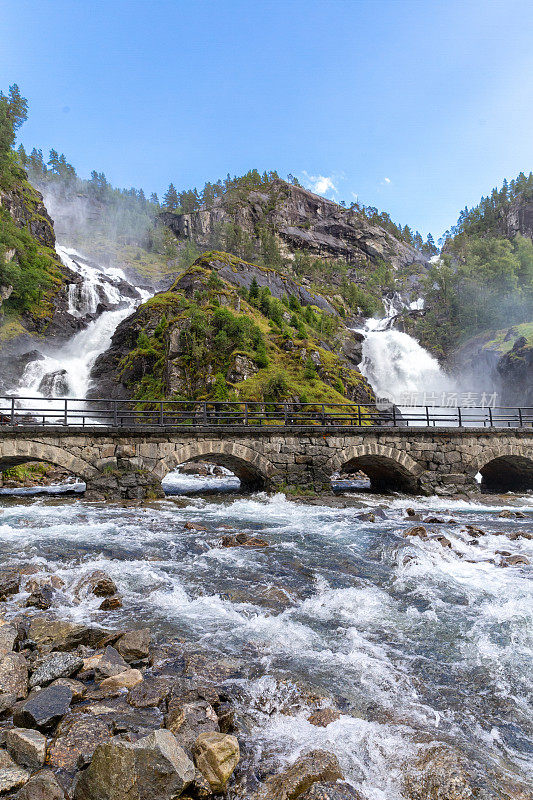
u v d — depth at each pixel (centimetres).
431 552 1324
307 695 598
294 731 530
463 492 2744
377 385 9806
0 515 1800
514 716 580
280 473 2500
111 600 891
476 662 711
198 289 8981
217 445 2403
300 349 7781
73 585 993
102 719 521
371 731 530
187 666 659
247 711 568
